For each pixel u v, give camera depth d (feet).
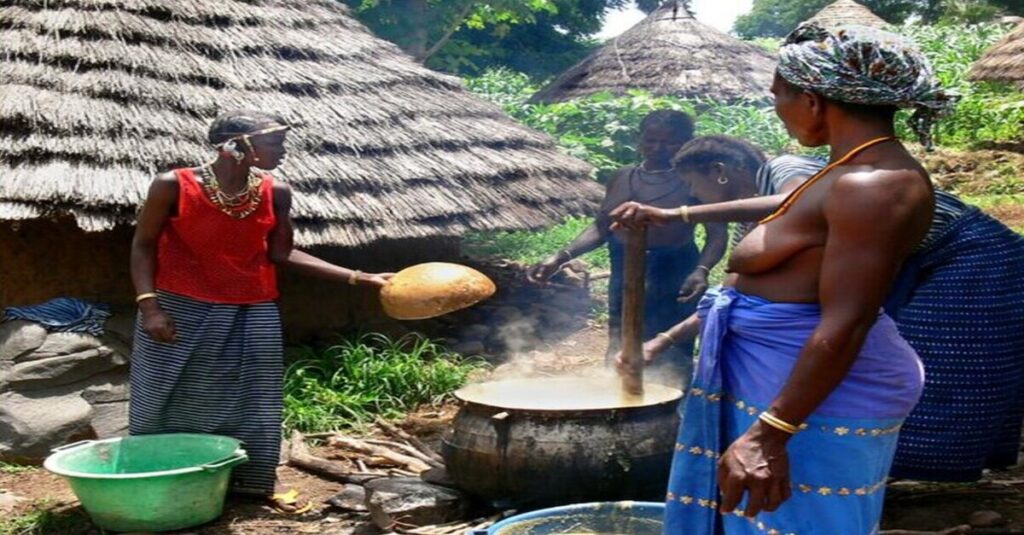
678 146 17.08
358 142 22.72
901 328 13.10
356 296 23.44
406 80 26.03
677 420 13.79
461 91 27.45
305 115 22.59
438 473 15.12
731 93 51.65
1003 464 13.89
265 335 15.21
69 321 17.79
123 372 18.03
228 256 14.82
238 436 15.25
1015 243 13.23
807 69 8.05
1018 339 13.08
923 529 13.53
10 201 18.48
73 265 20.06
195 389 15.06
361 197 21.75
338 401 19.24
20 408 17.11
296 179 21.17
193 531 14.34
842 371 7.74
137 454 14.96
